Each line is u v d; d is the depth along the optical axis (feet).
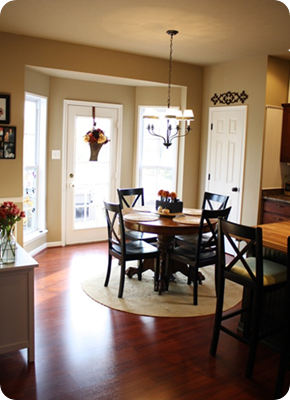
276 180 17.74
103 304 12.33
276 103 17.16
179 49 15.92
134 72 17.10
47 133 17.90
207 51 16.10
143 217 13.46
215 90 18.83
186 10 11.28
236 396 8.11
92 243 19.69
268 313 10.19
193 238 14.55
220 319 9.59
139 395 8.03
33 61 14.75
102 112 19.12
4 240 8.80
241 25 12.49
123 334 10.53
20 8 11.53
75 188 19.02
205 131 19.54
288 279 8.11
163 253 13.67
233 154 18.15
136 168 20.33
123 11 11.57
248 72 17.25
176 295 13.26
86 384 8.33
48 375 8.61
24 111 15.29
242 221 17.92
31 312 9.02
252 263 9.75
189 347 10.00
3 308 8.74
